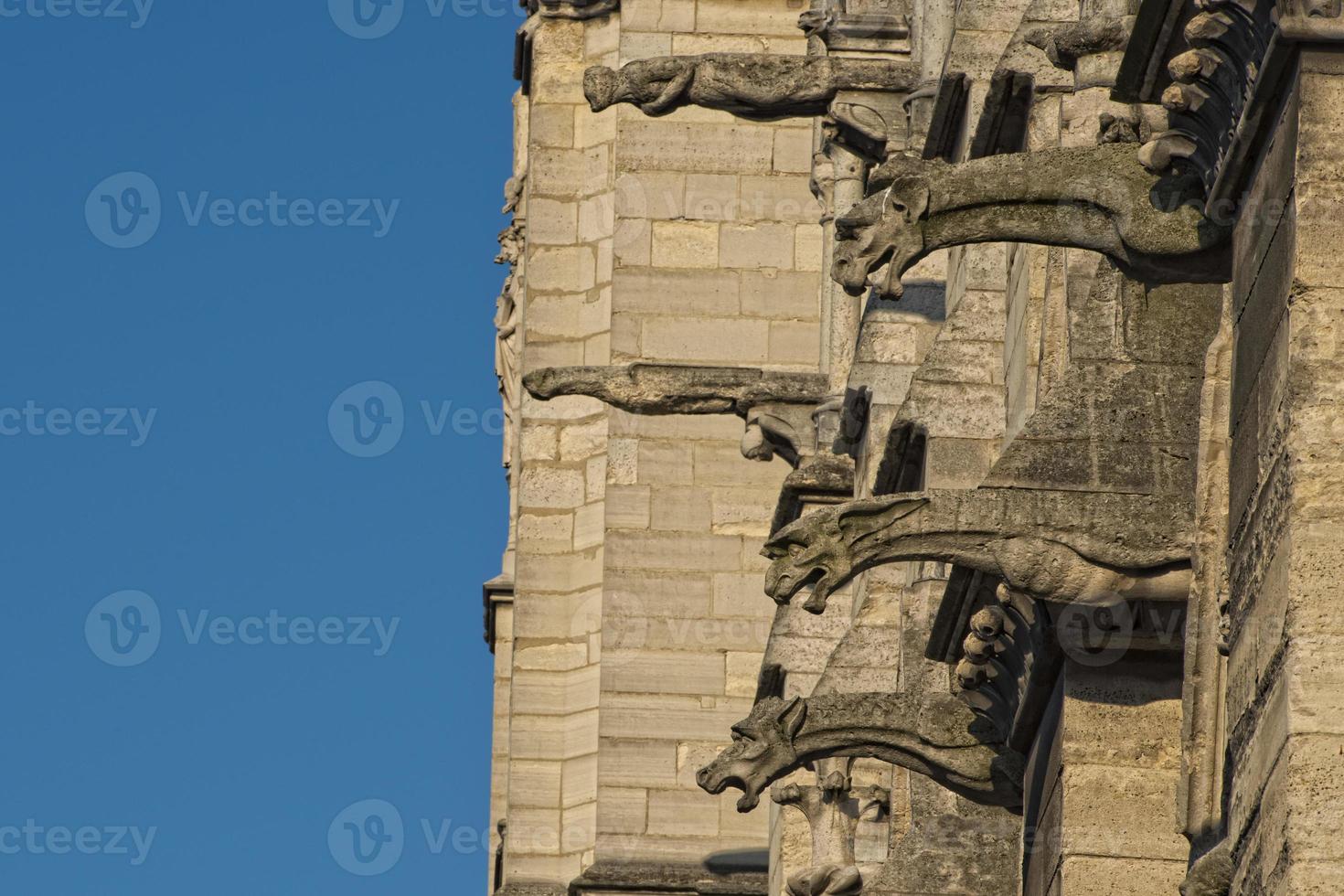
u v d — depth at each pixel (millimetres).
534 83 139625
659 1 134875
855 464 102875
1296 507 53812
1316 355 54375
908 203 63625
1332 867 52188
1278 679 53812
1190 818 62344
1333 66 55188
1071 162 63344
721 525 131250
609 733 129750
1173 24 59719
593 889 127875
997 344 86188
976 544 68500
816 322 132250
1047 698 72312
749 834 128625
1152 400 69562
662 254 132625
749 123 133500
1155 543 68375
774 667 107438
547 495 137875
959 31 86125
